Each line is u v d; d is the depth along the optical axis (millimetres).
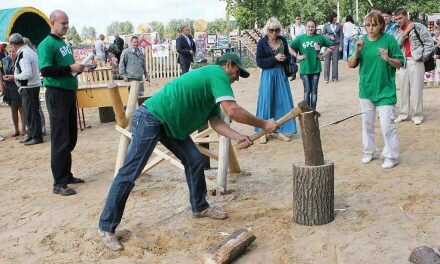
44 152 8594
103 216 4387
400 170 6129
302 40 8961
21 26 22109
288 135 8672
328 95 13273
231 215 4938
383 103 6121
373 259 3842
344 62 22047
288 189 5707
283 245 4195
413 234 4242
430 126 8578
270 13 27391
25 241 4672
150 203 5461
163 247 4344
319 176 4465
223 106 4160
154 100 4332
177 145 4684
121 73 12430
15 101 9977
